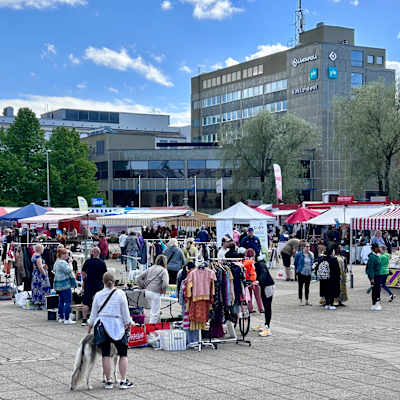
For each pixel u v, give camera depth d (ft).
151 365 36.58
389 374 33.96
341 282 64.03
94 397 29.09
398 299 70.23
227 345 43.14
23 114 209.05
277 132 249.75
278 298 71.36
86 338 30.83
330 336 46.68
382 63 341.62
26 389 30.55
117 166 331.16
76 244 144.66
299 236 156.15
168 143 349.20
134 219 99.50
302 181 255.91
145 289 49.57
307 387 31.01
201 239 111.65
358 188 201.05
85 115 513.86
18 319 55.01
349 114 203.31
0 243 128.47
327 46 322.34
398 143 192.95
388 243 123.24
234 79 390.42
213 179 320.91
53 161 213.87
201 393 29.84
